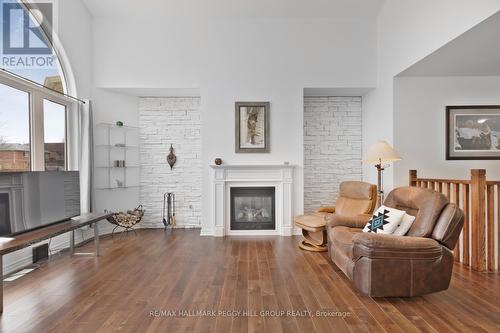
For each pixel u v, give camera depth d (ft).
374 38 15.74
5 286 8.88
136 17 15.56
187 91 16.44
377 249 7.66
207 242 14.05
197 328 6.57
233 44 15.80
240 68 15.80
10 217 8.76
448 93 13.93
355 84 15.75
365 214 11.41
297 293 8.36
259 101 15.79
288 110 15.81
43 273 9.94
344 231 9.80
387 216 9.14
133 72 15.69
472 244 10.21
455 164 13.97
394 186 13.88
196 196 17.42
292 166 15.44
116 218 15.23
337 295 8.23
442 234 7.90
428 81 13.96
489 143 13.92
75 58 14.19
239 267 10.52
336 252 9.60
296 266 10.62
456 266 10.48
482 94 13.93
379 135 15.35
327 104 17.30
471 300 7.88
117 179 16.35
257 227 15.80
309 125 17.26
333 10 15.25
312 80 15.76
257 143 15.80
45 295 8.26
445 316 7.07
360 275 7.91
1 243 7.98
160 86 15.74
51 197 10.35
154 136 17.22
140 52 15.70
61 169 13.51
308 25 15.79
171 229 16.97
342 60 15.75
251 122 15.78
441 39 10.46
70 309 7.45
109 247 13.19
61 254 12.11
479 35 9.59
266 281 9.22
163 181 17.29
